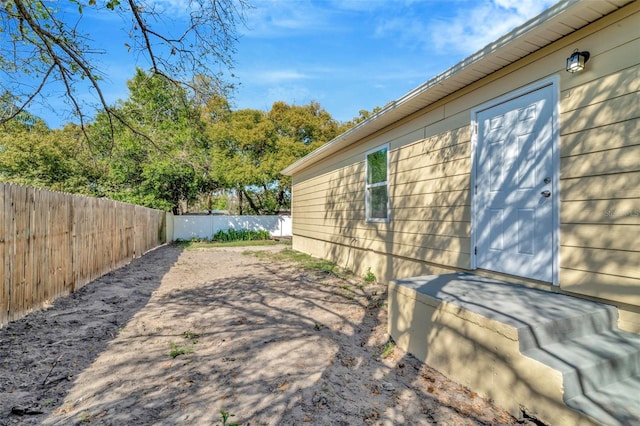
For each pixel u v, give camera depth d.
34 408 2.20
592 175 2.80
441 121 4.76
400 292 3.48
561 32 3.00
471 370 2.54
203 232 18.30
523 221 3.48
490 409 2.29
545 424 1.99
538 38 3.11
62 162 13.91
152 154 8.97
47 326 3.76
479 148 4.09
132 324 4.06
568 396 1.91
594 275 2.76
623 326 2.59
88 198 6.05
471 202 4.18
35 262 4.25
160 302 5.16
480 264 4.05
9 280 3.72
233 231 18.55
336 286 6.30
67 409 2.23
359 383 2.69
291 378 2.74
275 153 18.28
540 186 3.29
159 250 12.77
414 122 5.39
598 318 2.54
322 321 4.25
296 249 12.81
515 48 3.30
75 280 5.47
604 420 1.72
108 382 2.62
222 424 2.11
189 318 4.34
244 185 18.05
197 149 10.61
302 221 11.95
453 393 2.52
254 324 4.12
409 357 3.20
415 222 5.34
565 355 2.13
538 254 3.30
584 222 2.85
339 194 8.48
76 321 4.01
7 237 3.66
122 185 15.73
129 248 9.22
